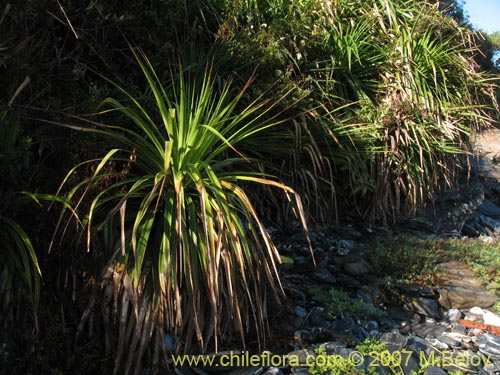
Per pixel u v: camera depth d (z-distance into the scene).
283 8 6.12
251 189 5.03
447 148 6.12
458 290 4.61
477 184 6.55
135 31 4.42
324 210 5.60
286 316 4.04
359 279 4.70
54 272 3.40
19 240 3.15
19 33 3.71
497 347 3.87
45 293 3.35
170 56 4.76
